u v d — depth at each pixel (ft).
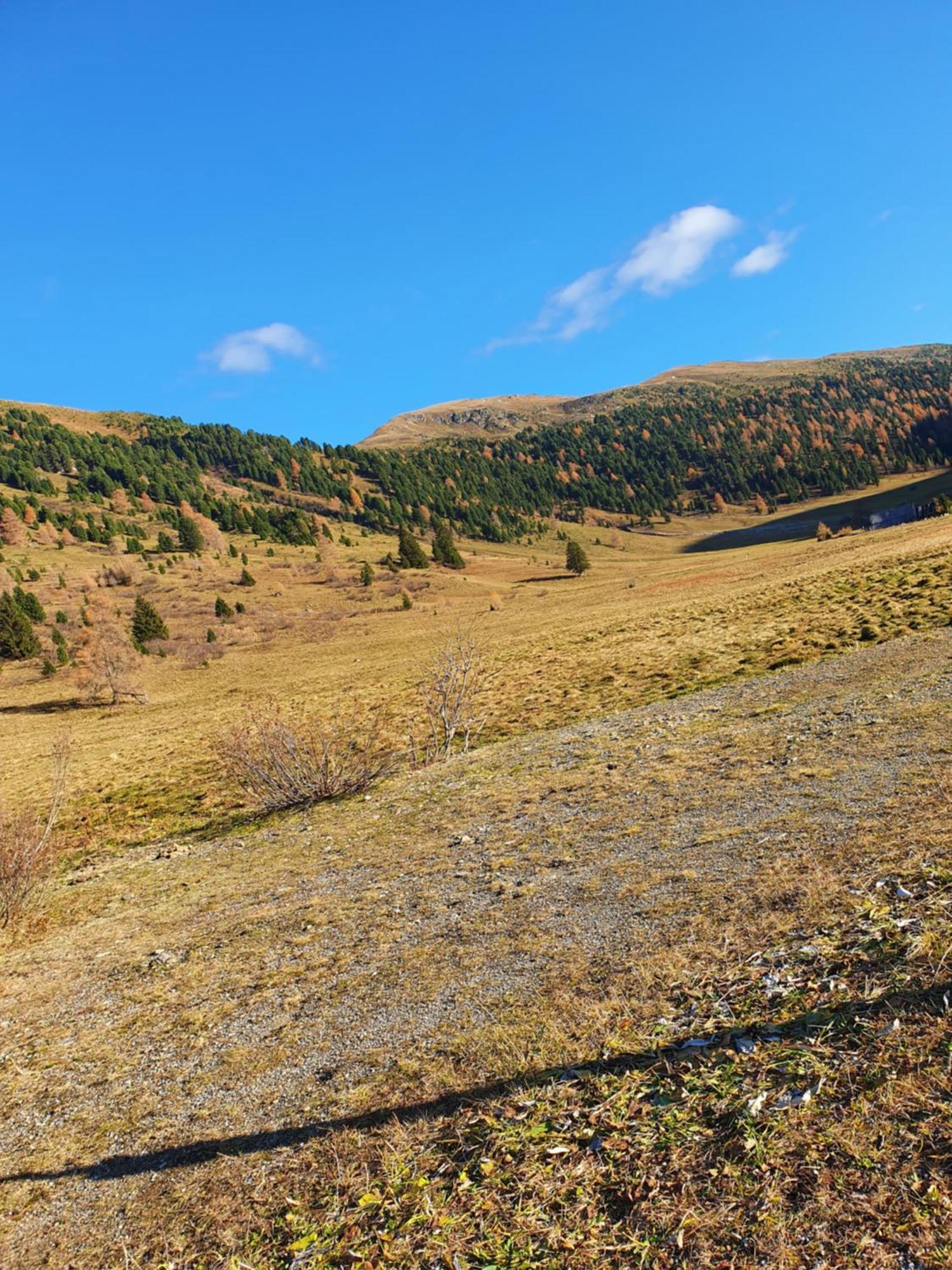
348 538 572.10
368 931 28.40
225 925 34.19
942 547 109.40
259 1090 19.03
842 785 29.30
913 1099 11.57
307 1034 21.39
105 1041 24.81
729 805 31.27
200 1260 13.50
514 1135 13.98
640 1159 12.36
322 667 193.36
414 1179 13.76
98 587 403.54
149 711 174.29
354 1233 12.86
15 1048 25.99
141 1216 15.31
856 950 16.48
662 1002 17.28
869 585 96.53
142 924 38.34
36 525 549.54
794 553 237.66
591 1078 15.11
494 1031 18.28
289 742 60.70
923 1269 8.94
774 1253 9.83
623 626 135.44
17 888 44.01
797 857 23.44
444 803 46.75
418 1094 16.58
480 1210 12.38
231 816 64.44
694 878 24.41
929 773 27.68
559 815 37.35
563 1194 12.17
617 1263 10.55
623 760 45.14
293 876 39.70
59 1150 18.83
